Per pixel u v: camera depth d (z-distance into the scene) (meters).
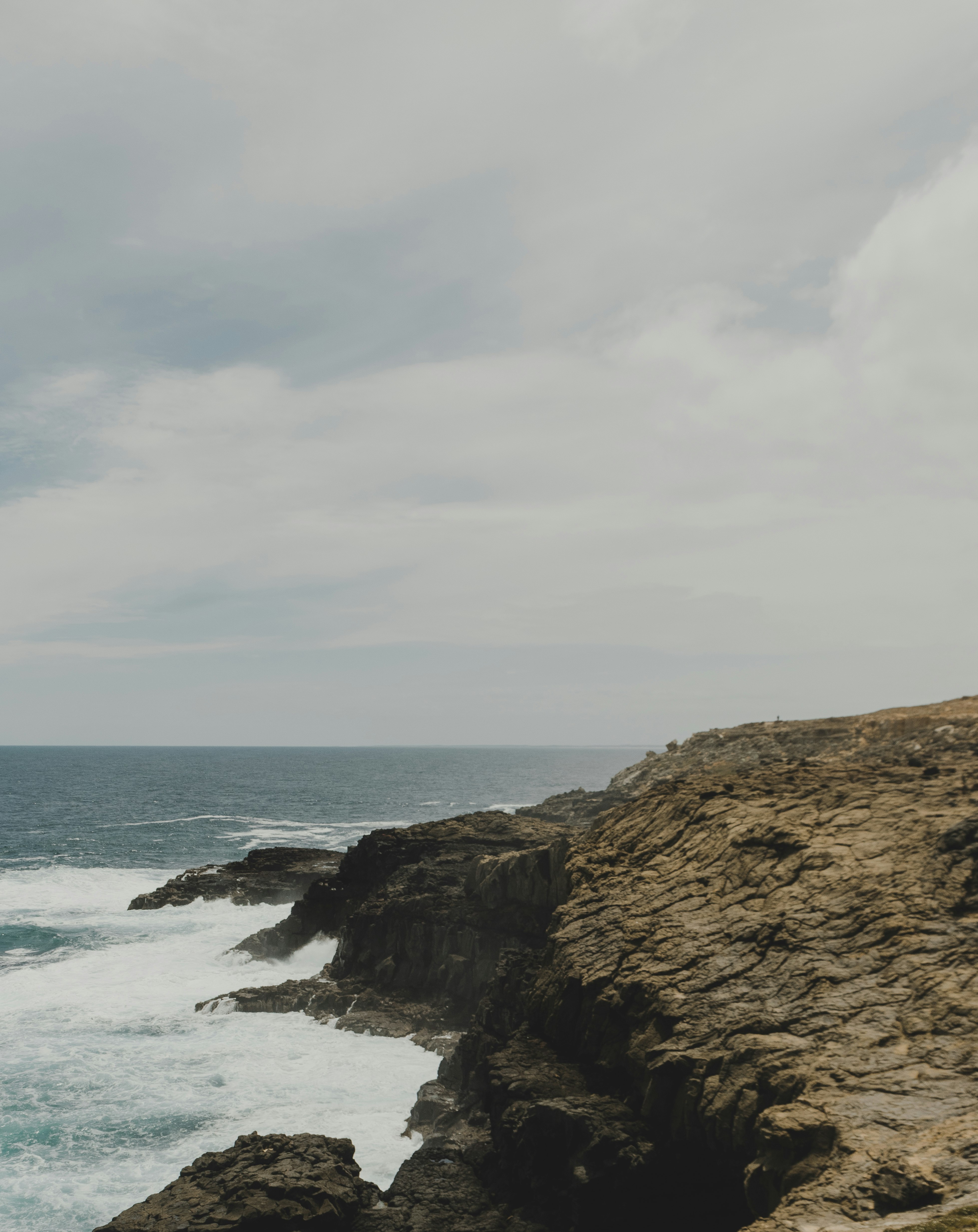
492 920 33.91
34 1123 26.11
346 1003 36.66
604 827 27.69
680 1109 15.48
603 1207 15.76
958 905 15.97
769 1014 15.58
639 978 18.33
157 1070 30.14
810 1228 9.96
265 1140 19.77
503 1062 19.98
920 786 20.94
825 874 18.34
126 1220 16.64
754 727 42.38
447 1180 18.88
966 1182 9.89
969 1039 13.11
